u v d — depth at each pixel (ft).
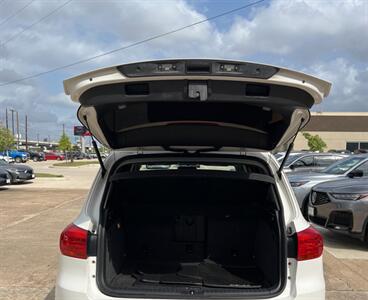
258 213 12.28
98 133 10.53
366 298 16.17
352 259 21.61
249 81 8.22
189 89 8.29
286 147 11.53
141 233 12.74
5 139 134.62
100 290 9.21
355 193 23.34
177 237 12.71
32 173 74.23
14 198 49.73
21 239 26.45
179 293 9.11
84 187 65.82
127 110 9.66
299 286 9.30
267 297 9.12
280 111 9.25
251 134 10.85
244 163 10.94
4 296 16.42
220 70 8.11
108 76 8.31
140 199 12.66
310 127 213.46
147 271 11.27
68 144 209.05
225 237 12.66
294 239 9.61
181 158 10.94
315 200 25.90
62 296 9.37
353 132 212.84
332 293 16.65
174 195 12.59
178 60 8.11
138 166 12.03
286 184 10.73
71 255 9.52
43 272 19.43
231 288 9.62
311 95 8.74
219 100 8.36
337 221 23.95
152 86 8.38
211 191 12.50
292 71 8.18
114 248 10.77
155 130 10.78
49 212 38.24
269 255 10.60
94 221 9.86
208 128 10.67
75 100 9.38
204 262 12.16
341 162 35.76
